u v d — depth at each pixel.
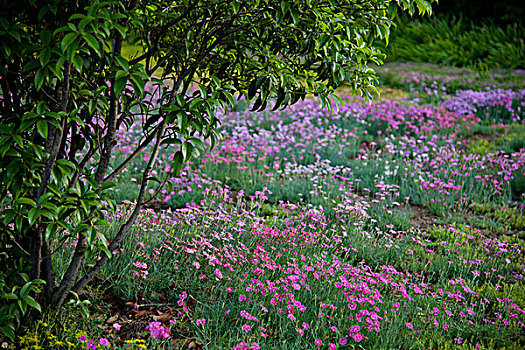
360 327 3.28
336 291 3.73
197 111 2.49
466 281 4.39
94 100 2.50
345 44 2.87
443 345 3.33
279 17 2.60
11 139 2.23
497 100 10.34
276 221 5.17
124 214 4.43
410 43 18.05
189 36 2.95
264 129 9.23
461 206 6.25
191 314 3.28
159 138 2.84
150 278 3.58
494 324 3.55
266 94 2.78
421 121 9.24
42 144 2.71
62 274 3.38
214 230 4.43
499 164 7.09
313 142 8.19
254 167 7.14
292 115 9.64
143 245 3.73
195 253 4.02
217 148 7.52
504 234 5.46
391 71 14.94
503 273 4.52
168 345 2.88
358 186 6.71
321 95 3.02
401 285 3.71
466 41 16.98
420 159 7.21
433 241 5.30
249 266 3.95
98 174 2.85
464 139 8.67
